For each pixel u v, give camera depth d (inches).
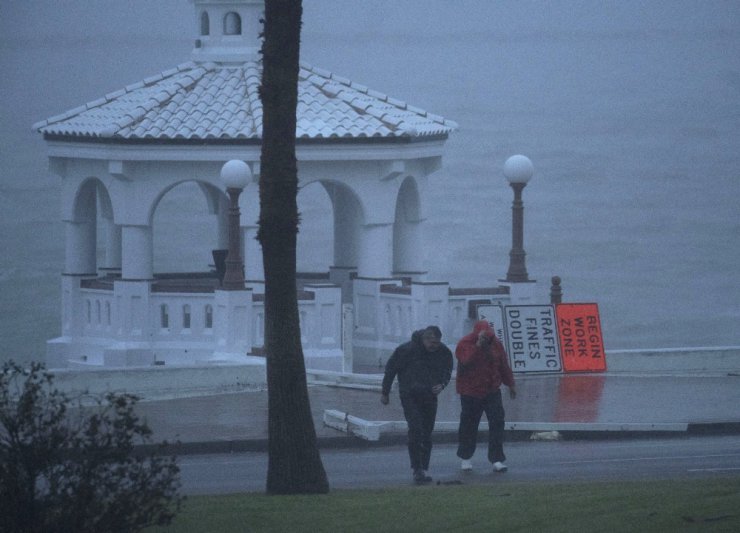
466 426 2546.8
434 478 2477.9
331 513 1937.7
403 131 3865.7
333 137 3794.3
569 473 2508.6
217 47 4148.6
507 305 3725.4
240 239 3816.4
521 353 3710.6
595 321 3786.9
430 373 2458.2
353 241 4284.0
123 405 1705.2
